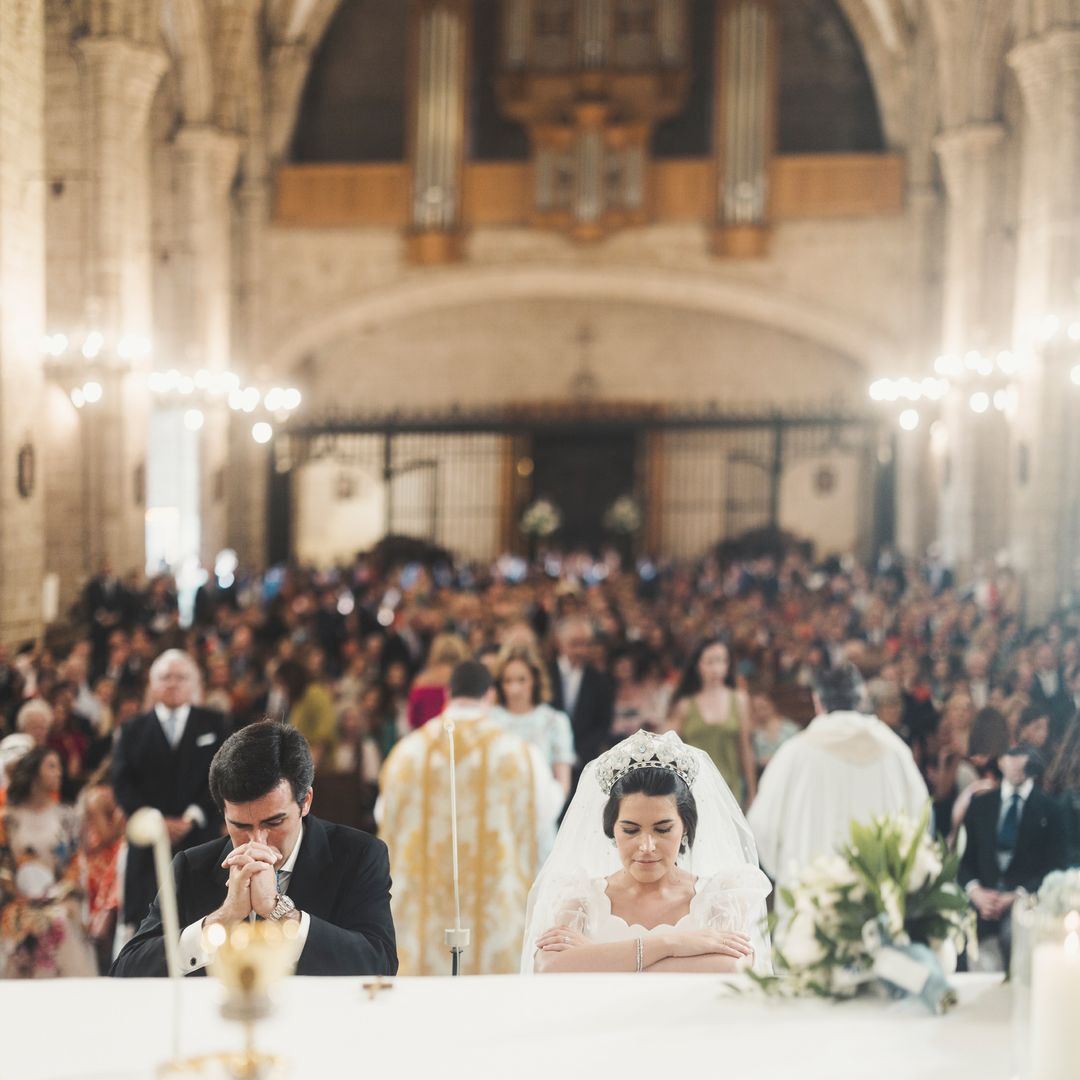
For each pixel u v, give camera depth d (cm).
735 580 2436
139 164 2061
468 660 594
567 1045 241
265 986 222
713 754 761
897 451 2694
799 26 2828
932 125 2597
